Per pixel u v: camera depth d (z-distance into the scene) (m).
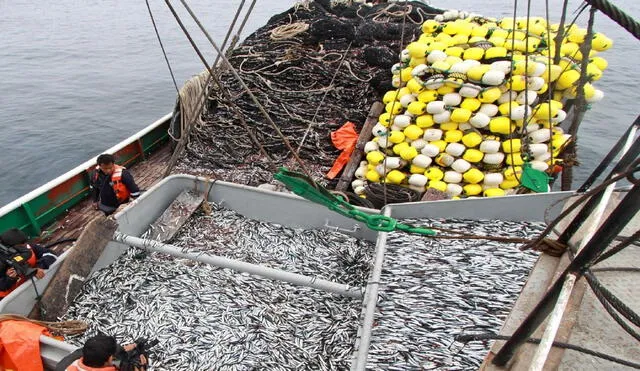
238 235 6.38
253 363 4.46
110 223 5.63
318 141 9.07
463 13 8.97
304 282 4.89
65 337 4.72
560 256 2.99
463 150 6.95
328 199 3.89
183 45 37.53
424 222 5.73
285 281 5.14
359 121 9.27
